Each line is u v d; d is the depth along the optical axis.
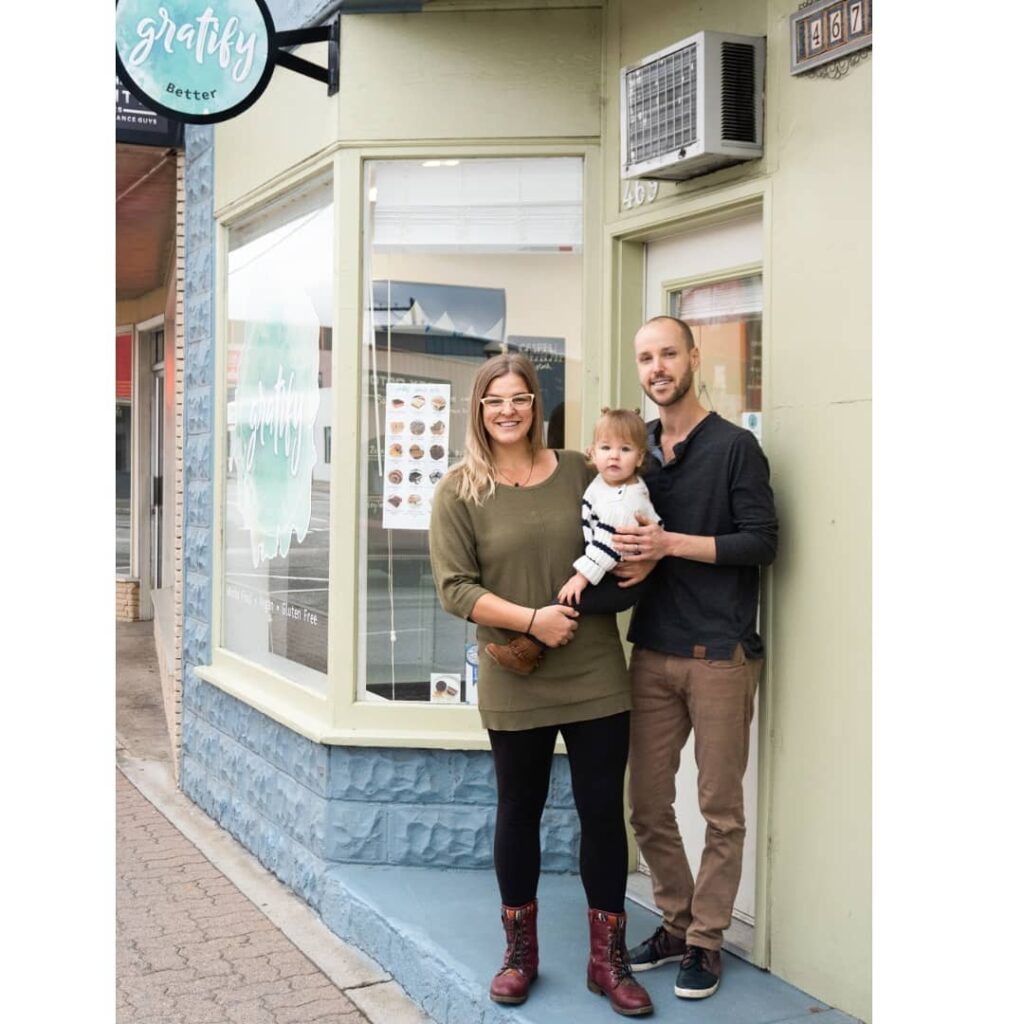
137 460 13.45
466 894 4.61
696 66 3.88
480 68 4.79
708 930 3.72
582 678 3.61
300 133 5.23
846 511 3.59
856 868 3.57
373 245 4.95
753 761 4.11
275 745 5.48
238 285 6.15
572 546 3.62
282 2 5.48
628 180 4.49
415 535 4.96
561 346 4.84
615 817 3.66
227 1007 4.14
